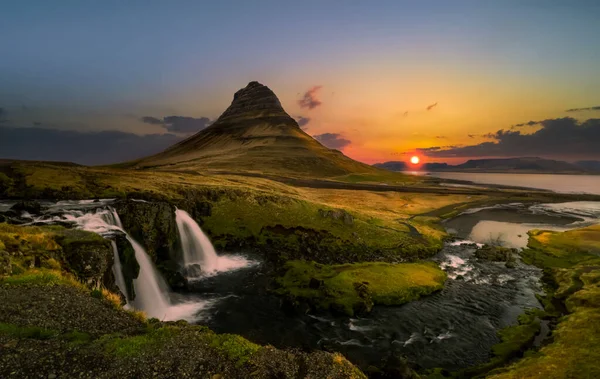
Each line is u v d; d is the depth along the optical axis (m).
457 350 29.84
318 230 67.06
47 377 14.05
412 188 180.62
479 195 163.88
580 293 39.44
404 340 31.50
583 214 117.38
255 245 60.59
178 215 57.88
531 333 31.89
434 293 43.44
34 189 57.00
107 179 69.50
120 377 14.99
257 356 18.31
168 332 18.97
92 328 18.31
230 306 37.97
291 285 42.88
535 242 71.00
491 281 48.28
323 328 33.50
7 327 16.30
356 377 18.67
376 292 40.91
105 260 29.86
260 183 119.50
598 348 26.31
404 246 64.19
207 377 16.11
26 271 22.42
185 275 46.81
